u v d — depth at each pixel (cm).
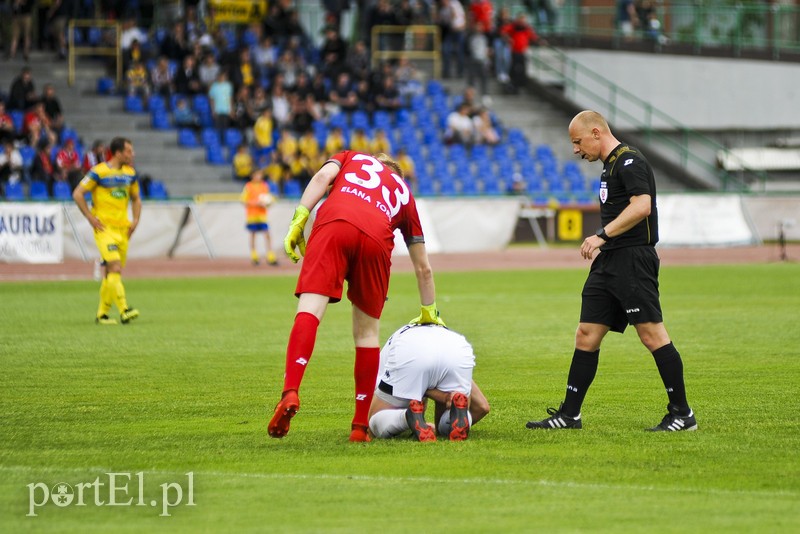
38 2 10156
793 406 2383
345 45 10181
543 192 9831
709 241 8681
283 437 2039
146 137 9181
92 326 4022
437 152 9794
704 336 3662
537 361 3119
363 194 1973
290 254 1959
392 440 2033
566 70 11594
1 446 1973
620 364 3066
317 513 1528
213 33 10175
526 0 11825
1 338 3653
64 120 9119
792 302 4856
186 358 3191
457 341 2058
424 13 11350
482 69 10681
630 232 2089
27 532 1451
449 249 8475
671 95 11800
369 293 1978
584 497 1611
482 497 1611
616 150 2103
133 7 10525
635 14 11844
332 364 3086
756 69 11912
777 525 1462
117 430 2130
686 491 1644
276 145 9212
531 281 6144
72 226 7388
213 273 6875
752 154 11625
